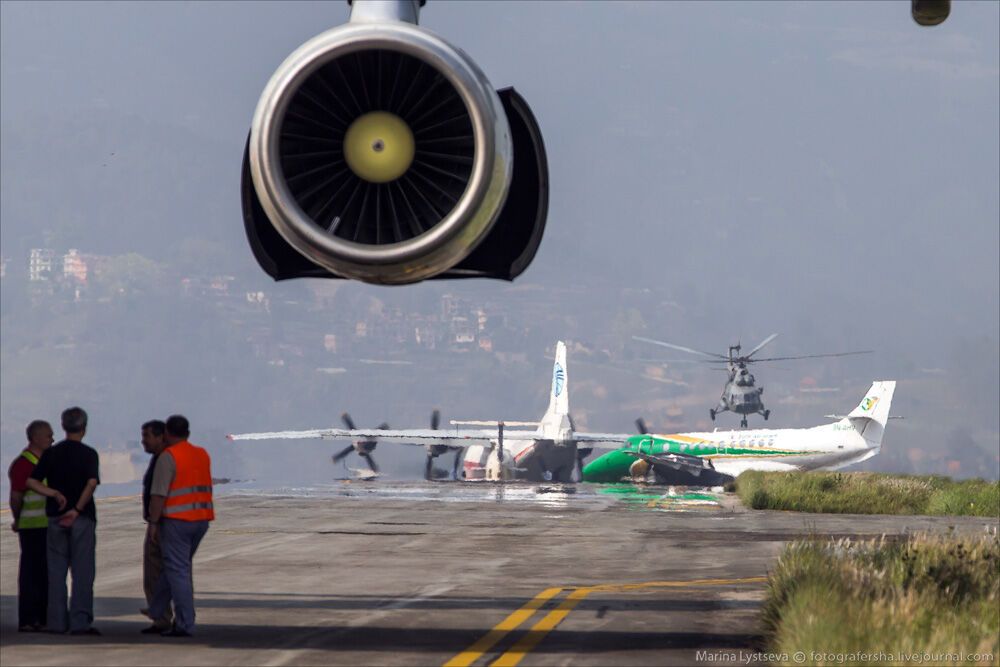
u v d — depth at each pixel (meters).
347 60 34.59
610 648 48.47
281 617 57.22
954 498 158.25
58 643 49.59
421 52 34.00
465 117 34.84
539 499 186.62
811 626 44.19
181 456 51.75
